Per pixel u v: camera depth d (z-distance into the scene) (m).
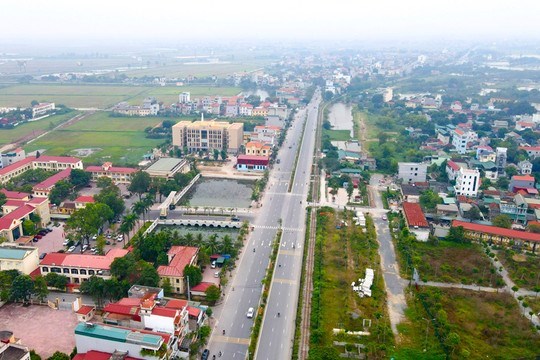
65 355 136.88
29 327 160.25
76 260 189.62
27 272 191.25
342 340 152.75
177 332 145.00
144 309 144.00
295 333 157.88
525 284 193.12
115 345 133.88
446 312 170.38
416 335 157.75
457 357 146.00
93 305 173.50
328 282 189.75
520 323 164.38
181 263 189.88
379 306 173.75
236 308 173.62
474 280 195.00
